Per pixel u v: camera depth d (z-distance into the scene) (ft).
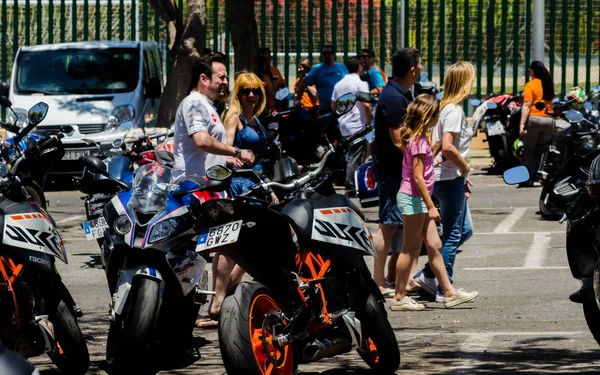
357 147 92.89
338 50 143.13
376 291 39.11
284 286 35.99
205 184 36.78
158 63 130.31
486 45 140.15
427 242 51.55
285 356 35.83
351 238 37.96
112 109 111.65
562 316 49.55
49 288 38.37
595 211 39.14
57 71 117.50
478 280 59.26
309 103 117.60
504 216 84.74
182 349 42.14
